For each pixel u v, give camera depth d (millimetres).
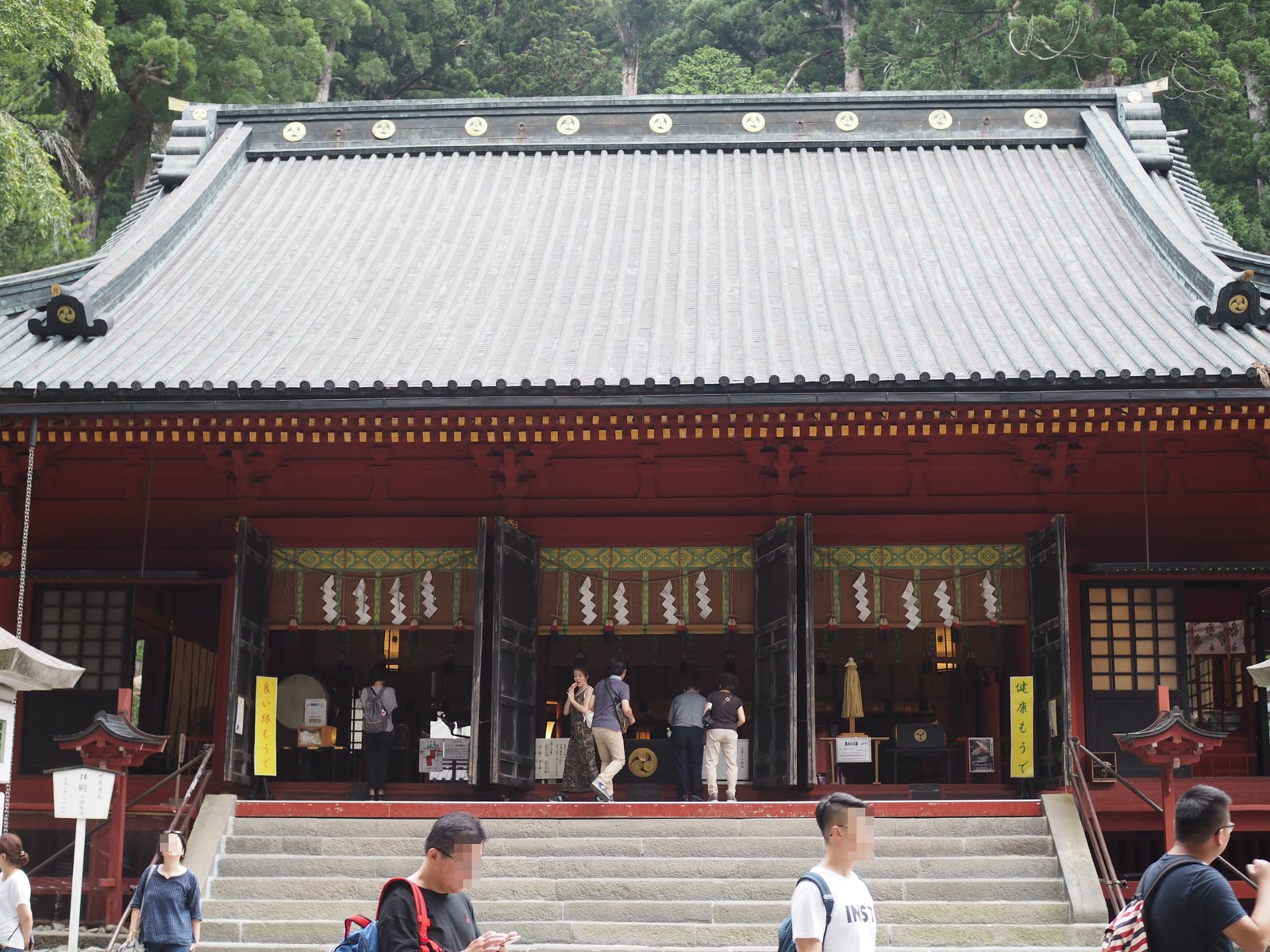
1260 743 18250
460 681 25438
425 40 54938
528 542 18266
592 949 12914
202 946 13172
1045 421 16891
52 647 18297
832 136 25172
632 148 25359
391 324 19328
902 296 19656
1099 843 14359
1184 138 43344
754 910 13453
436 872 5836
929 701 25328
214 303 20094
